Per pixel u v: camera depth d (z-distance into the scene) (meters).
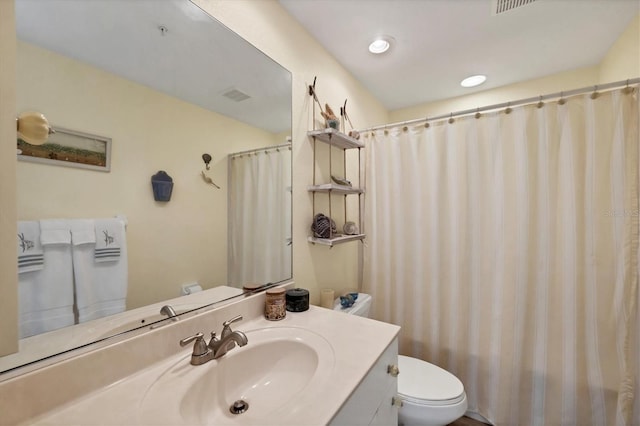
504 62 1.86
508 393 1.46
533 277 1.42
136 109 0.82
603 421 1.28
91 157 0.72
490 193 1.52
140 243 0.83
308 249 1.51
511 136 1.47
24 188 0.60
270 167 1.29
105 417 0.58
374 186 1.88
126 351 0.72
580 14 1.42
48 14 0.64
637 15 1.41
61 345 0.64
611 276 1.26
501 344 1.48
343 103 1.88
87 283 0.70
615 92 1.26
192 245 0.98
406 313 1.76
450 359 1.63
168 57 0.90
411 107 2.62
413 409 1.20
